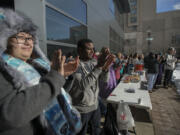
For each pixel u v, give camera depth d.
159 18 21.70
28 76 0.56
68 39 3.58
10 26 0.55
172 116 2.58
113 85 2.55
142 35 23.03
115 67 3.51
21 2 1.77
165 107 3.03
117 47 14.29
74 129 0.77
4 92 0.46
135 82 2.90
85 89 1.23
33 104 0.45
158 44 21.94
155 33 22.09
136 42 23.42
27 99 0.45
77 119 0.83
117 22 13.89
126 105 1.62
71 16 3.69
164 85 4.77
